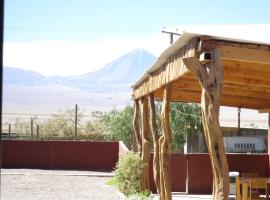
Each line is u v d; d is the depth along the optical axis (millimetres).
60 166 27719
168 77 9602
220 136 6535
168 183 10000
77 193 16969
